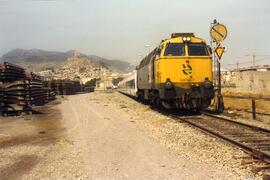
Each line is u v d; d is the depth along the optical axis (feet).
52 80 203.31
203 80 67.51
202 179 26.25
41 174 28.99
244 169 28.37
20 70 102.63
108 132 50.42
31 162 33.32
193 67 67.31
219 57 69.31
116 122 62.23
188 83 67.26
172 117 64.95
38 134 50.98
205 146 37.55
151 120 62.03
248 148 34.17
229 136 43.55
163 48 67.97
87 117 72.95
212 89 67.51
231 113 69.41
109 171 29.35
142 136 45.65
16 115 80.23
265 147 36.50
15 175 28.94
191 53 67.46
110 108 95.96
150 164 31.12
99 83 612.29
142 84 100.99
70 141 43.86
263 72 116.98
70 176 28.19
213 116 62.64
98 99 151.94
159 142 41.04
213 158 32.32
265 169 28.04
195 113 71.72
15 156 36.19
